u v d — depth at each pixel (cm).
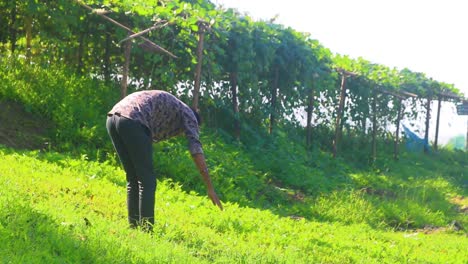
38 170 1027
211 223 919
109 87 1723
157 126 715
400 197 1833
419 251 1048
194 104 1731
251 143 2027
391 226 1536
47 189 851
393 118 2911
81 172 1123
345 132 2731
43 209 641
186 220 885
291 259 717
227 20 1964
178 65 1812
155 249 591
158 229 707
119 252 547
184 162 1447
